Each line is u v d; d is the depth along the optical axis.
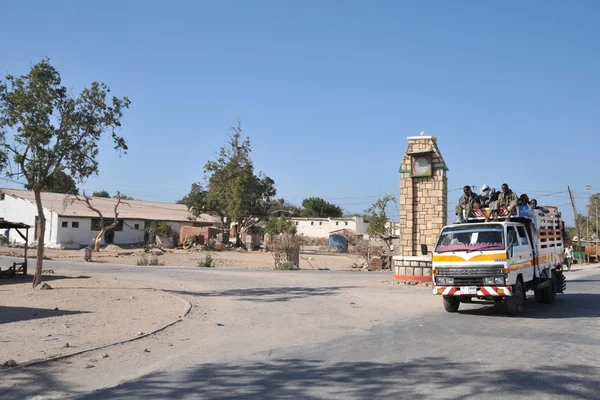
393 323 12.96
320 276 28.81
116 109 19.16
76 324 12.03
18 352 9.13
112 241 58.75
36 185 18.42
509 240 14.12
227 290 20.91
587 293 21.44
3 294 17.50
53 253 46.03
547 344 10.09
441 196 23.09
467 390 6.96
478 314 14.62
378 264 38.19
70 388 7.20
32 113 17.89
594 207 86.00
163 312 14.08
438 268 14.42
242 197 64.31
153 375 7.87
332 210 108.62
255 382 7.44
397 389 7.02
